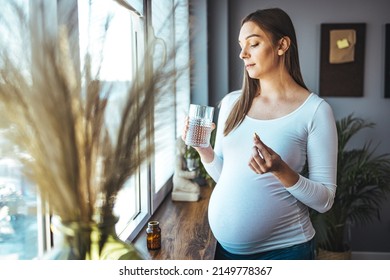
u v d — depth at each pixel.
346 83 3.51
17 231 0.97
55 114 0.47
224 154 1.44
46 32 0.47
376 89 3.52
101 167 0.53
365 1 3.45
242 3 3.49
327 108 1.30
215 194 1.45
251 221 1.34
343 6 3.47
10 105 0.46
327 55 3.49
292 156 1.32
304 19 3.50
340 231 3.20
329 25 3.46
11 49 0.50
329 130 1.29
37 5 0.47
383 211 3.62
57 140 0.48
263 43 1.32
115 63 1.48
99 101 0.51
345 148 3.61
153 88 0.53
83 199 0.53
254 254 1.38
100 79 0.52
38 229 1.04
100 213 0.55
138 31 1.60
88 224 0.54
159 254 1.51
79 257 0.56
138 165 0.54
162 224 1.88
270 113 1.36
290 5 3.49
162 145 0.59
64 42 0.48
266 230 1.34
